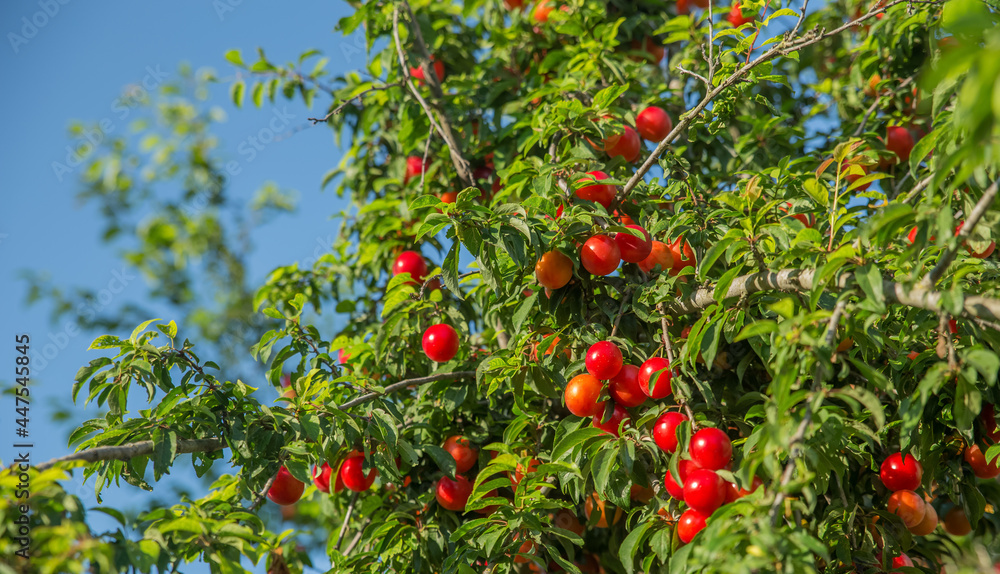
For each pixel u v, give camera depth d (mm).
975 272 2857
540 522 3229
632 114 4125
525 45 5109
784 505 2268
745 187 3658
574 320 3439
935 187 2055
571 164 3463
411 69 4988
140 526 2500
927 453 3191
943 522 3869
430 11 5316
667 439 2936
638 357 3266
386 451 3441
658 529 3023
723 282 2703
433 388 4031
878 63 4512
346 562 3633
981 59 1285
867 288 2197
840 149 2826
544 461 3453
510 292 3598
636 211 3697
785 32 3025
